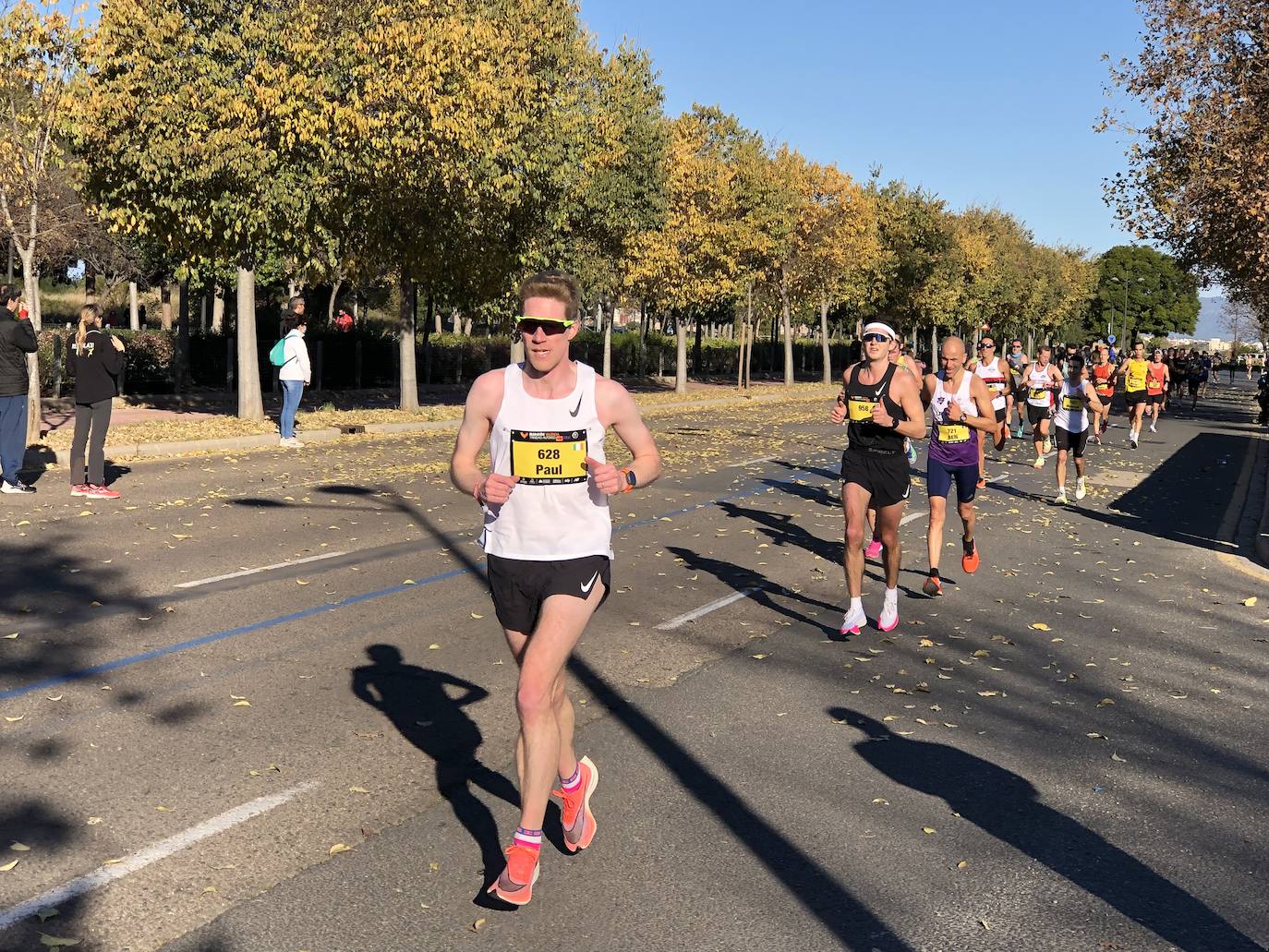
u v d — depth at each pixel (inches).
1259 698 251.0
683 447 805.2
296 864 153.9
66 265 1365.7
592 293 1346.0
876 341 280.7
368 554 373.7
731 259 1389.0
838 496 561.9
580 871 155.4
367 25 746.8
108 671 238.8
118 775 183.2
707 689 241.8
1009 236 3078.2
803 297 1899.6
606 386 147.8
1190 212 1079.0
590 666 255.9
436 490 527.2
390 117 743.1
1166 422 1370.6
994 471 714.2
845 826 173.2
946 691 247.3
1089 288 4119.1
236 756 192.5
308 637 270.2
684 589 341.1
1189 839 173.0
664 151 1254.3
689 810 177.5
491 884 150.3
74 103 634.2
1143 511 562.3
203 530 406.9
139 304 2126.0
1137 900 152.1
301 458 647.8
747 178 1488.7
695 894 149.6
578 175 1037.8
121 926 136.2
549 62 991.0
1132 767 203.9
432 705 223.6
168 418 814.5
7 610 286.7
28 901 141.3
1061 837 172.4
